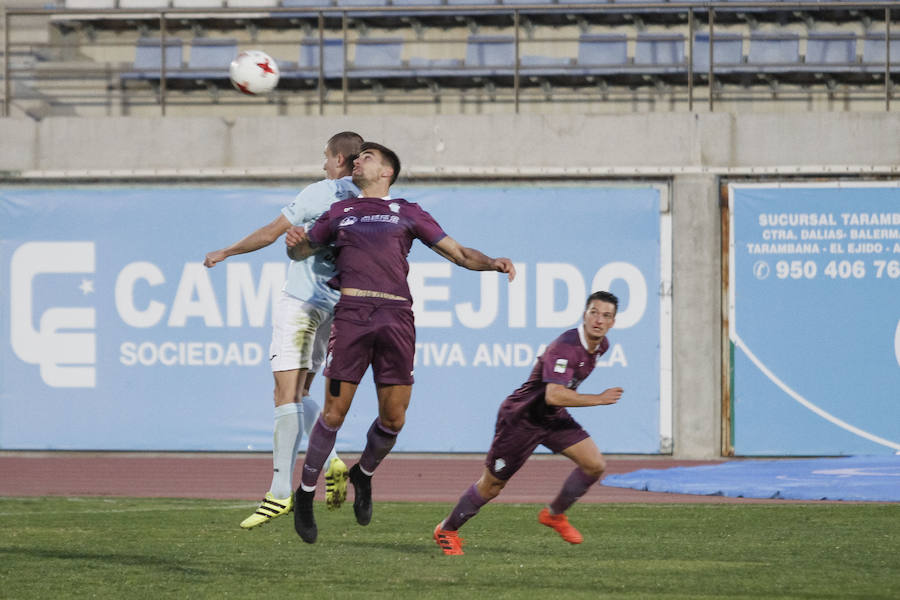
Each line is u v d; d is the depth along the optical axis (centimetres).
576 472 2136
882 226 4431
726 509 2891
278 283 4619
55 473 4081
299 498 1975
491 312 4547
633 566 1995
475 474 4034
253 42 5784
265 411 4619
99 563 2031
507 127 4612
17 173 4738
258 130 4709
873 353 4425
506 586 1778
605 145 4572
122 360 4656
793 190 4469
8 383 4678
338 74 5697
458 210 4588
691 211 4516
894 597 1686
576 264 4544
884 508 2894
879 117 4497
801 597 1686
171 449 4634
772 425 4462
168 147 4731
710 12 4734
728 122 4538
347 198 2116
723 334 4497
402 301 1905
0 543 2314
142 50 5953
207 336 4631
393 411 1955
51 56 5931
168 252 4650
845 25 5781
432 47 6022
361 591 1734
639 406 4509
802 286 4459
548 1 5975
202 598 1678
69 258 4672
